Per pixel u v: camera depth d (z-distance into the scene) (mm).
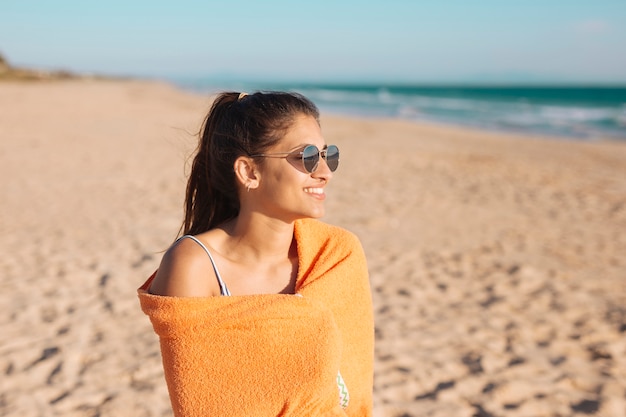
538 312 5180
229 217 1492
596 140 24312
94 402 3416
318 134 1337
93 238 6910
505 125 31953
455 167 14117
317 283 1384
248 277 1379
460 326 4812
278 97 1330
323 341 1234
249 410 1202
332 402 1281
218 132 1363
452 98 74125
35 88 47594
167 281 1301
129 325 4531
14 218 7684
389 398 3584
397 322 4855
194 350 1197
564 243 7691
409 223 8391
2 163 11742
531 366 4109
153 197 9383
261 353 1207
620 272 6484
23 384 3605
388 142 19359
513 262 6660
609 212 9766
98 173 11211
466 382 3844
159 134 17984
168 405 3402
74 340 4230
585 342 4555
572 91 104812
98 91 49656
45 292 5176
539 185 12094
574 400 3648
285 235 1400
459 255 6883
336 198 9852
